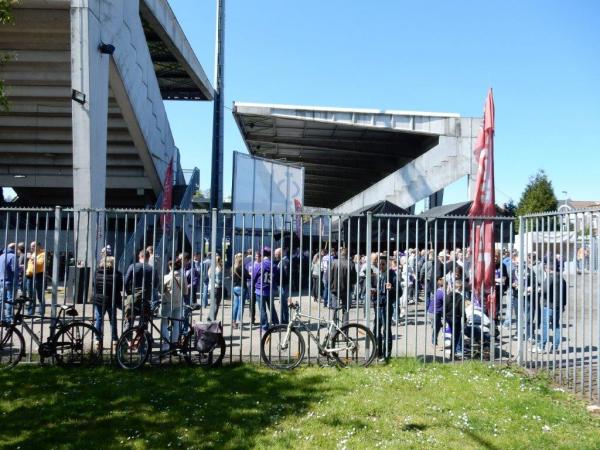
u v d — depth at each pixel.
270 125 30.80
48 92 19.34
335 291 8.91
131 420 5.37
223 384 6.66
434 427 5.23
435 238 7.90
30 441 4.81
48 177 24.19
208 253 11.98
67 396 6.14
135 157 23.95
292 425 5.23
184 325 8.28
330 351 7.71
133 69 19.50
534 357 8.19
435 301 8.12
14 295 8.05
